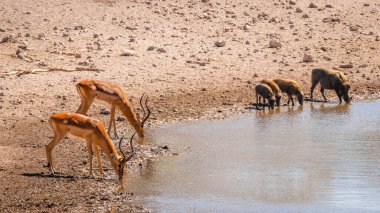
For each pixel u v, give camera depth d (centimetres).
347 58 9694
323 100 8275
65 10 10350
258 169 5734
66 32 9644
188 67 8894
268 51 9694
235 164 5856
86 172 5588
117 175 5516
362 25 10981
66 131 5419
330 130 6881
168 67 8838
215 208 4922
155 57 9075
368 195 5159
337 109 7806
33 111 7275
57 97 7669
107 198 5069
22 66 8406
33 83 7962
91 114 7381
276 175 5597
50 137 6538
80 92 6438
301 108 7869
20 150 6119
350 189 5288
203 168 5753
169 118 7325
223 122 7212
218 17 10644
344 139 6569
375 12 11500
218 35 10038
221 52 9462
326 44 10162
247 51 9612
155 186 5338
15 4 10481
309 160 5953
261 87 7769
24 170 5578
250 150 6238
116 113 7438
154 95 8038
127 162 5875
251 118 7381
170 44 9550
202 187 5328
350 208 4919
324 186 5338
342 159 5978
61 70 8362
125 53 9025
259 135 6712
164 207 4934
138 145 6353
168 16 10444
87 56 8894
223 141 6519
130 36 9662
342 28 10781
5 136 6544
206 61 9119
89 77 8281
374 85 8812
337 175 5581
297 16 11031
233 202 5034
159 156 6066
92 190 5216
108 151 5419
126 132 6812
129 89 8125
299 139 6569
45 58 8725
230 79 8662
